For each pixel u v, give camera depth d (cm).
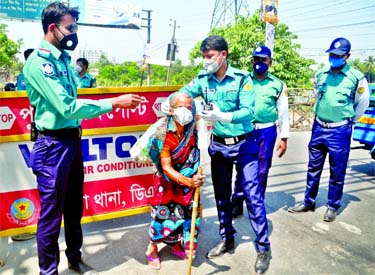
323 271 272
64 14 208
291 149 734
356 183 503
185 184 238
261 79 338
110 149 298
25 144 271
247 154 272
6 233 272
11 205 273
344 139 354
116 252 294
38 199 281
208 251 297
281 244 315
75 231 255
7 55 2192
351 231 343
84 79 631
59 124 219
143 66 1506
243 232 337
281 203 420
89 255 289
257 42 1636
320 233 338
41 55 206
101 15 1067
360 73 348
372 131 529
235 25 1778
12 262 276
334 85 349
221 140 277
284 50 1692
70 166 230
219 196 286
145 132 284
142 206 319
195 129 253
